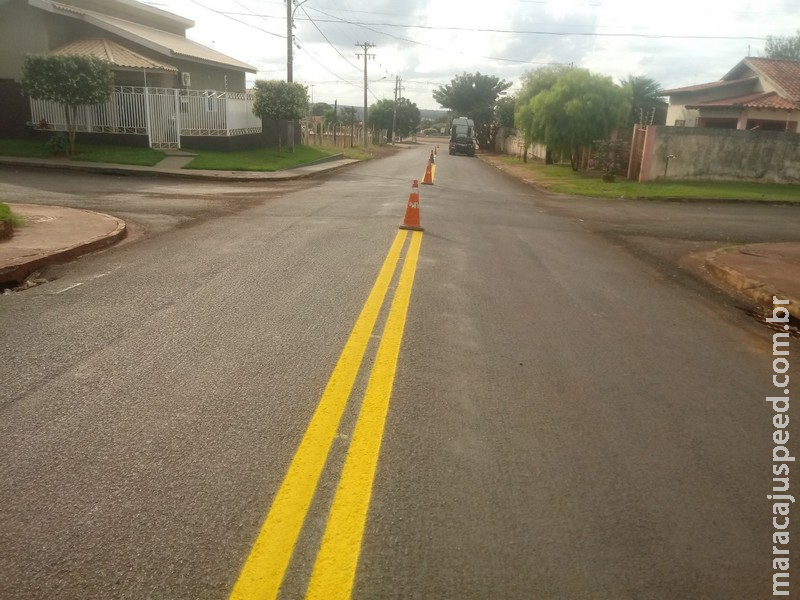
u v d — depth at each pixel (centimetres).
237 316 618
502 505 332
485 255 1011
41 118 2405
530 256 1036
